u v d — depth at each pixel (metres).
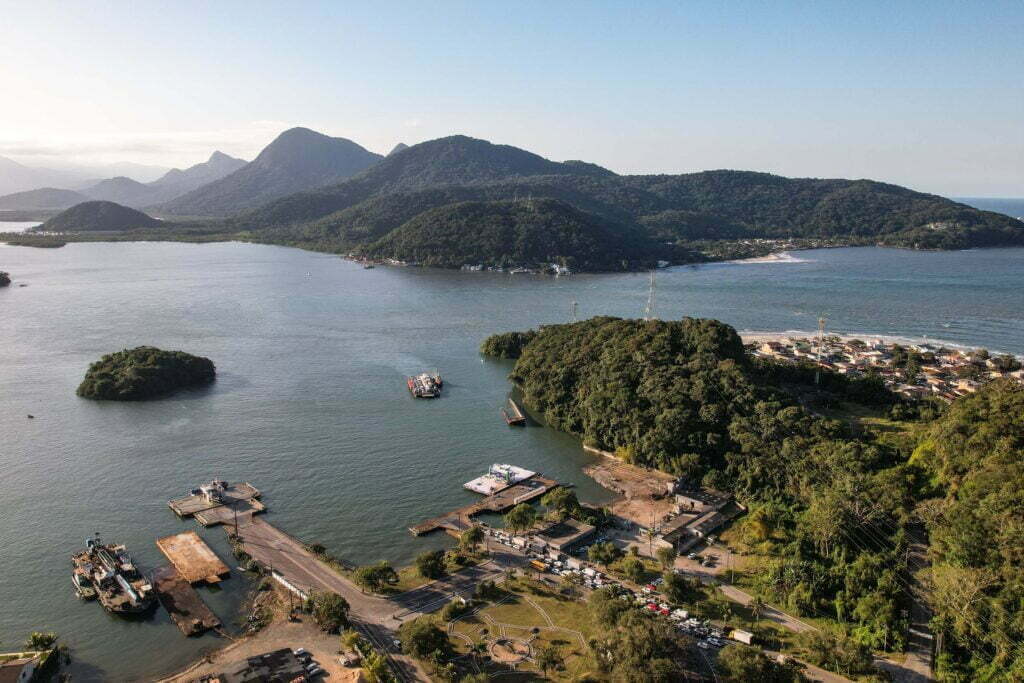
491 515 176.62
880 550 146.12
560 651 118.19
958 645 118.94
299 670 112.19
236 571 148.12
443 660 113.81
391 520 173.12
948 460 168.88
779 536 158.50
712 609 131.00
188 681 111.56
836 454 179.62
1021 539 125.69
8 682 106.44
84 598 137.12
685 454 197.62
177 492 187.88
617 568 147.00
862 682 109.88
